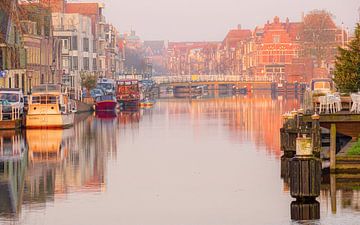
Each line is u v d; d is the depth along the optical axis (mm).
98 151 63625
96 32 192250
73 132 83688
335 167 46562
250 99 184125
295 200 35406
